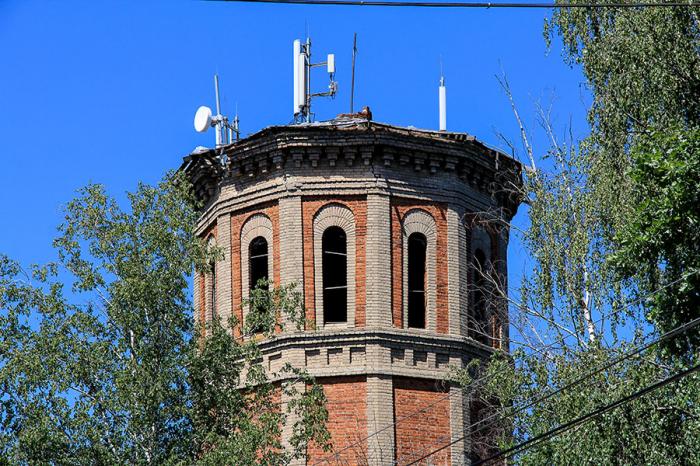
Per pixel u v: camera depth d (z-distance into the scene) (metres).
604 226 90.88
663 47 92.38
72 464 86.81
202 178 111.56
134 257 91.81
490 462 104.94
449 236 107.94
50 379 88.12
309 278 105.56
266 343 105.00
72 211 92.88
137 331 90.81
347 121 111.06
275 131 107.00
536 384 87.69
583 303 89.62
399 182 107.38
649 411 79.00
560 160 93.50
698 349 76.94
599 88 96.06
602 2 98.94
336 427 103.12
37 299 91.19
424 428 103.88
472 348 106.94
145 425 88.56
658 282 82.81
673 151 77.88
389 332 104.44
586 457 79.94
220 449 87.12
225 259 109.19
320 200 106.75
